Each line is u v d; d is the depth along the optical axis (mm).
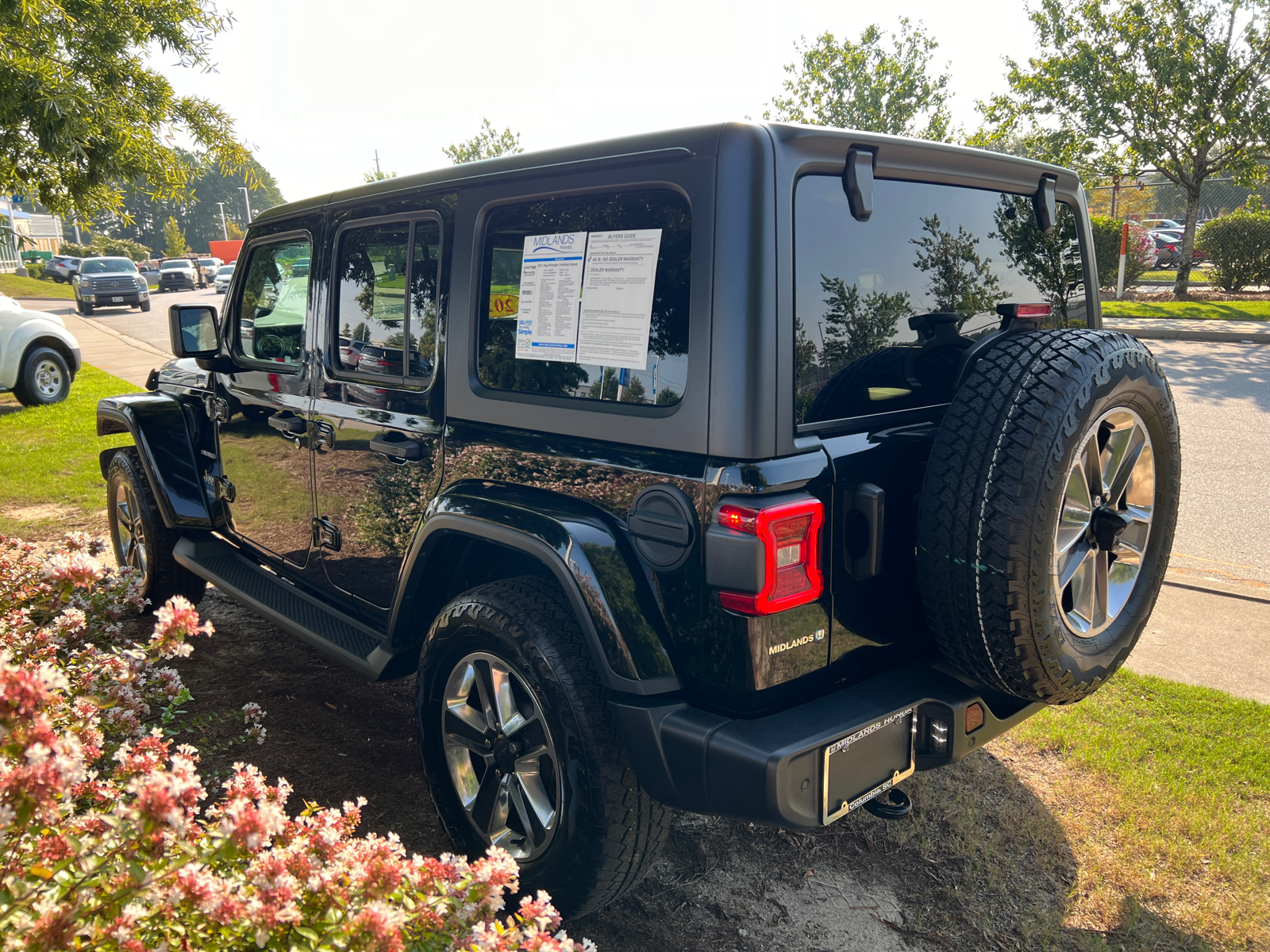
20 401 11406
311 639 3314
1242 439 8406
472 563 2949
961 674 2389
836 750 2064
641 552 2213
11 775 1332
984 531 2045
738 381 2002
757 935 2514
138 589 2709
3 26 6930
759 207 2000
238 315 4102
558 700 2258
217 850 1441
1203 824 2902
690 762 2086
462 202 2717
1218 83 18906
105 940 1355
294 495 3697
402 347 3012
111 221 123000
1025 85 20188
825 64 19141
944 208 2475
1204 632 4449
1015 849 2852
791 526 2010
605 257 2299
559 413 2396
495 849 1678
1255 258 20922
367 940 1429
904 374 2387
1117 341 2225
